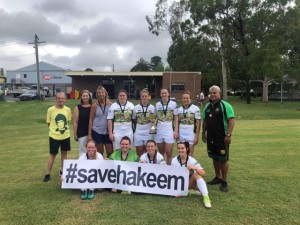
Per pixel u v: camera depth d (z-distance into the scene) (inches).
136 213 205.2
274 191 245.9
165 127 272.1
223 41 1774.1
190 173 242.2
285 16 1560.0
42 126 776.3
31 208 214.7
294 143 457.4
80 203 222.5
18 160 366.0
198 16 1734.7
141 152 277.3
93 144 251.4
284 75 1610.5
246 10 1708.9
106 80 1982.0
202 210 210.2
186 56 1859.0
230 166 321.7
